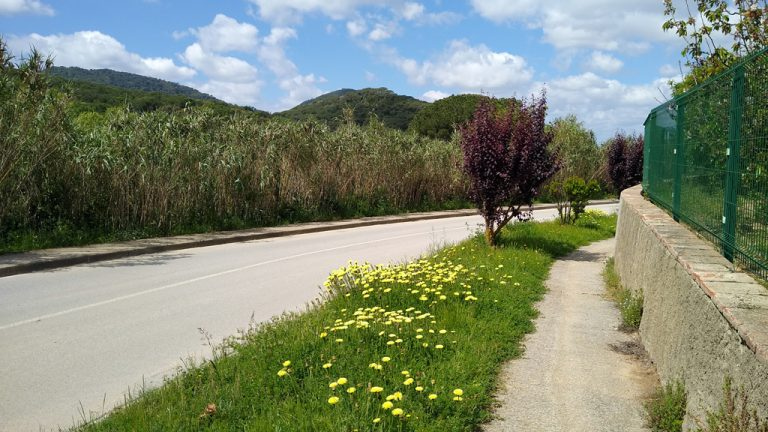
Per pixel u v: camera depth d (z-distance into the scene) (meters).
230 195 17.78
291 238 16.91
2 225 12.52
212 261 12.45
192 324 7.36
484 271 9.61
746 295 3.77
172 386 4.82
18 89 12.89
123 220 14.70
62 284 9.80
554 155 13.59
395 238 16.98
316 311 7.07
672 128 8.10
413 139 27.81
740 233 4.60
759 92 4.21
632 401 4.86
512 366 5.66
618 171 29.67
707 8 10.05
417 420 4.14
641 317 6.80
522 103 13.50
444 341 5.84
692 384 4.08
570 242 15.44
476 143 13.33
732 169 4.87
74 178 13.71
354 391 4.36
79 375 5.56
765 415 2.82
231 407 4.34
